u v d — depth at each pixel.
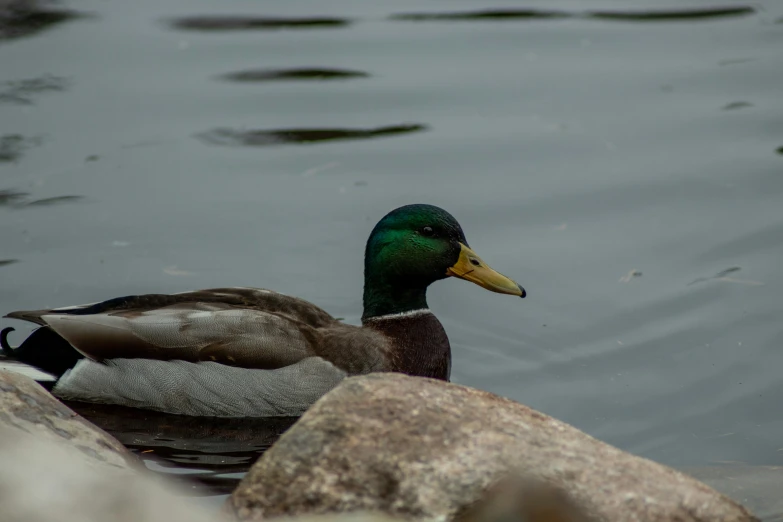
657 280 13.91
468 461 6.76
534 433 7.15
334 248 14.83
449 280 14.61
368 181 16.45
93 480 6.60
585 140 17.48
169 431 11.11
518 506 6.60
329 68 19.67
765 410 11.15
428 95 18.89
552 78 19.42
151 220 15.35
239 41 20.61
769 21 21.55
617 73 19.59
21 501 6.29
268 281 14.08
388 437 6.89
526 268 14.30
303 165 16.91
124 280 13.91
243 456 10.40
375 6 22.30
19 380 7.98
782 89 18.92
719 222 15.20
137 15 21.67
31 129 17.56
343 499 6.64
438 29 21.27
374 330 12.16
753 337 12.57
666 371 12.04
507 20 21.72
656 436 10.73
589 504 6.63
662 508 6.64
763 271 13.99
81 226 15.14
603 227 15.20
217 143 17.45
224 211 15.64
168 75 19.39
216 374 11.39
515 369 12.30
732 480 9.09
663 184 16.22
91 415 11.43
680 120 18.03
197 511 6.74
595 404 11.45
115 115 18.12
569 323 13.18
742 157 16.91
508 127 17.92
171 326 11.48
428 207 12.14
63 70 19.44
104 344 11.47
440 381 7.62
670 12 22.03
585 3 22.50
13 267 14.09
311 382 11.44
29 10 21.39
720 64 19.84
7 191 15.88
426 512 6.55
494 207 15.73
